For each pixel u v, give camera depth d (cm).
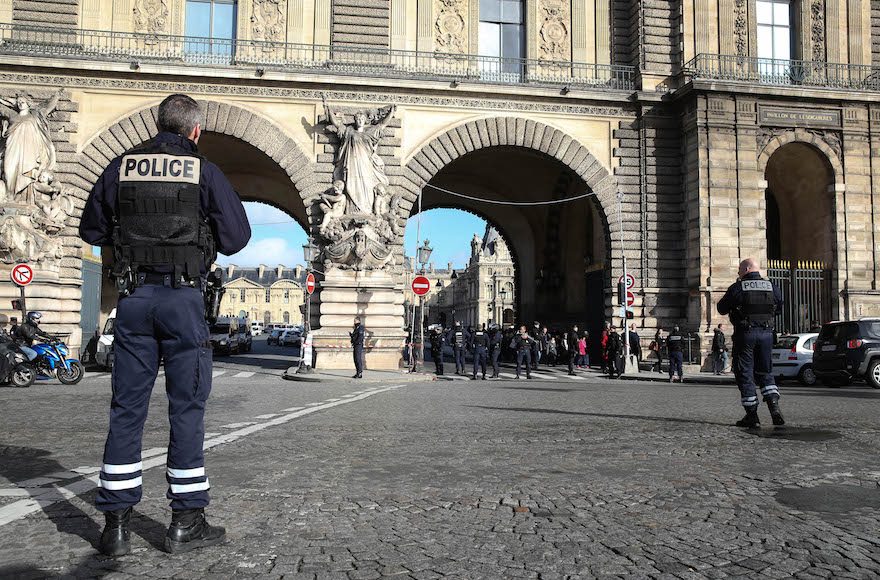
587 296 3388
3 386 1864
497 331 2588
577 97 2850
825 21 3011
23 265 2006
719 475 638
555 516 504
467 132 2798
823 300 2914
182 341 415
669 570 390
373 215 2638
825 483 602
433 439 879
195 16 2781
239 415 1184
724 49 2897
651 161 2895
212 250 437
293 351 5466
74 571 379
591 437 884
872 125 2905
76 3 2669
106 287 3538
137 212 415
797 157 3041
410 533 461
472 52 2881
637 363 2673
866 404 1335
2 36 2628
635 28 2941
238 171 3462
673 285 2872
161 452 767
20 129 2469
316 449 802
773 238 3328
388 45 2812
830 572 387
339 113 2717
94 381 2097
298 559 405
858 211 2881
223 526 471
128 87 2616
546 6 2973
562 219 3956
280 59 2742
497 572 387
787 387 2133
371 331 2603
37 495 557
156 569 384
